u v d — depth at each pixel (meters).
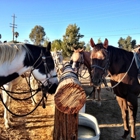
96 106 6.19
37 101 6.17
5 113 4.20
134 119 3.52
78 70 6.22
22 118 4.81
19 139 3.75
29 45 3.02
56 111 2.84
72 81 2.82
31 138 3.82
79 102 2.62
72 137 2.81
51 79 3.12
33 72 2.99
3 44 2.80
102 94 7.77
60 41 33.50
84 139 2.89
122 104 3.71
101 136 4.11
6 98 4.12
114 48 3.51
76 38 28.83
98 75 3.18
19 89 8.06
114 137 4.08
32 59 2.93
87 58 6.38
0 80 2.69
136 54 3.63
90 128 3.96
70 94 2.62
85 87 9.05
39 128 4.31
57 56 8.28
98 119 5.11
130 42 44.22
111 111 5.78
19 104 5.95
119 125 4.75
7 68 2.72
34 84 5.54
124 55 3.49
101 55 3.20
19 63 2.80
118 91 3.55
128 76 3.38
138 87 3.48
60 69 6.03
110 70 3.51
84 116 4.08
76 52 6.48
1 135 3.86
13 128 4.24
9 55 2.72
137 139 4.00
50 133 4.05
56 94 2.62
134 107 3.48
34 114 5.14
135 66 3.55
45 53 3.06
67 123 2.78
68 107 2.62
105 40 3.28
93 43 3.40
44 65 3.02
